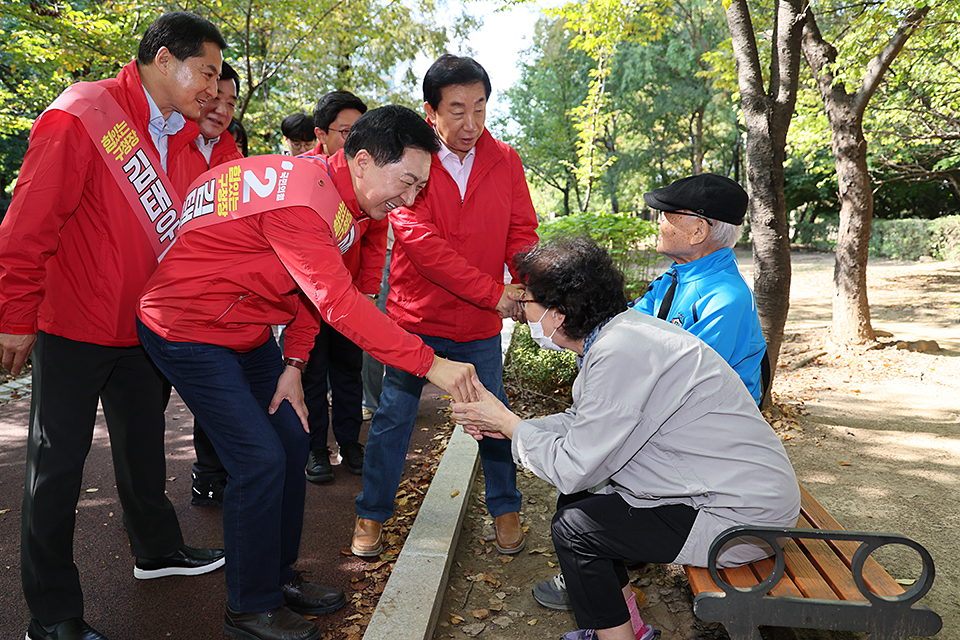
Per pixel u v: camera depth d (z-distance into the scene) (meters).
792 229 28.86
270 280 2.23
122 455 2.73
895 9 6.34
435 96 2.80
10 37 9.04
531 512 3.76
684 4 23.73
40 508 2.31
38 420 2.33
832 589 2.01
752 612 1.95
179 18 2.28
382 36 12.49
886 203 25.30
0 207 14.39
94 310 2.34
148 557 2.92
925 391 6.31
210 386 2.25
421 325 3.08
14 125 9.53
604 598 2.14
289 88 12.98
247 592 2.39
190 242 2.21
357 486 4.02
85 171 2.21
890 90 10.89
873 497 4.04
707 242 2.65
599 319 2.11
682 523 2.06
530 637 2.66
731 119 26.33
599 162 15.98
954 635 2.70
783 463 2.05
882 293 12.84
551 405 5.63
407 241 2.85
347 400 4.20
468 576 3.09
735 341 2.54
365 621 2.67
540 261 2.13
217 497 3.72
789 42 5.24
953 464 4.54
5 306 2.08
